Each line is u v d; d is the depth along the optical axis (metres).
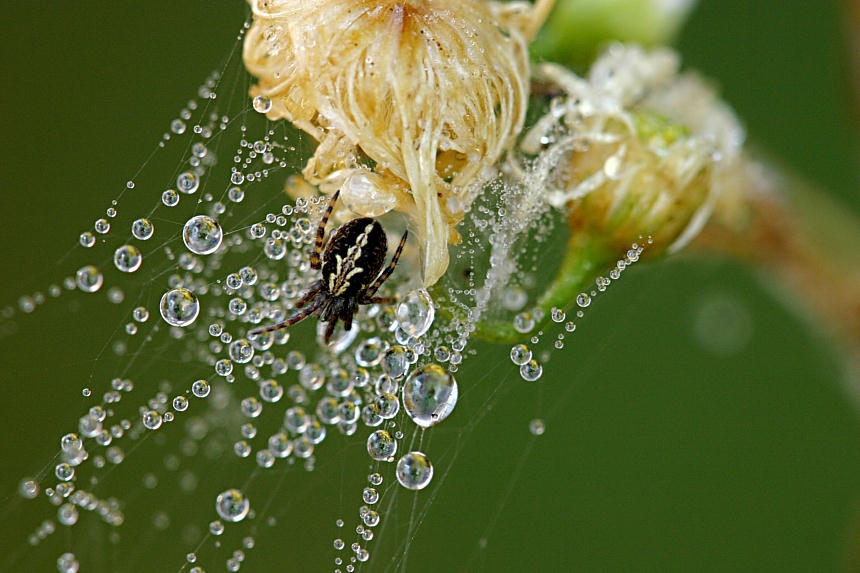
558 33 0.12
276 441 0.13
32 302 0.14
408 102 0.11
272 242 0.12
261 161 0.12
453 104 0.11
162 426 0.14
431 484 0.13
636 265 0.12
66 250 0.14
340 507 0.13
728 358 0.15
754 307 0.14
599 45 0.12
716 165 0.12
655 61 0.12
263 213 0.12
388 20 0.11
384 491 0.13
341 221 0.12
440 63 0.11
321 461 0.14
